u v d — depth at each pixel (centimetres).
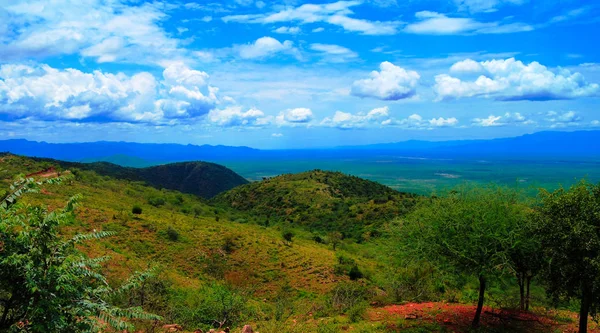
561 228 1155
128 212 5347
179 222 5653
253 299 2686
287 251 4925
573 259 1145
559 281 1216
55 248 654
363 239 7162
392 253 1548
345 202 11156
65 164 11188
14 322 618
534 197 1312
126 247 3962
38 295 610
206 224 6109
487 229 1287
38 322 592
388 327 1351
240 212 11594
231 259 4422
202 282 3075
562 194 1208
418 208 1505
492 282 1402
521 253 1343
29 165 7675
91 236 710
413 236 1432
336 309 1686
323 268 4341
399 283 1955
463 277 1438
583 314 1186
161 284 1761
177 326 1328
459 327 1366
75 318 654
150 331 1170
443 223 1343
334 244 6259
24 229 634
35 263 617
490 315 1527
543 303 1752
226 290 2222
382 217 8625
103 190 7544
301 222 10131
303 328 1328
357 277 4062
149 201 7994
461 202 1379
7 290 612
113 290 737
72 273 638
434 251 1347
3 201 636
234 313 1595
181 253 4266
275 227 8744
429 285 1980
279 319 1484
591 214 1107
